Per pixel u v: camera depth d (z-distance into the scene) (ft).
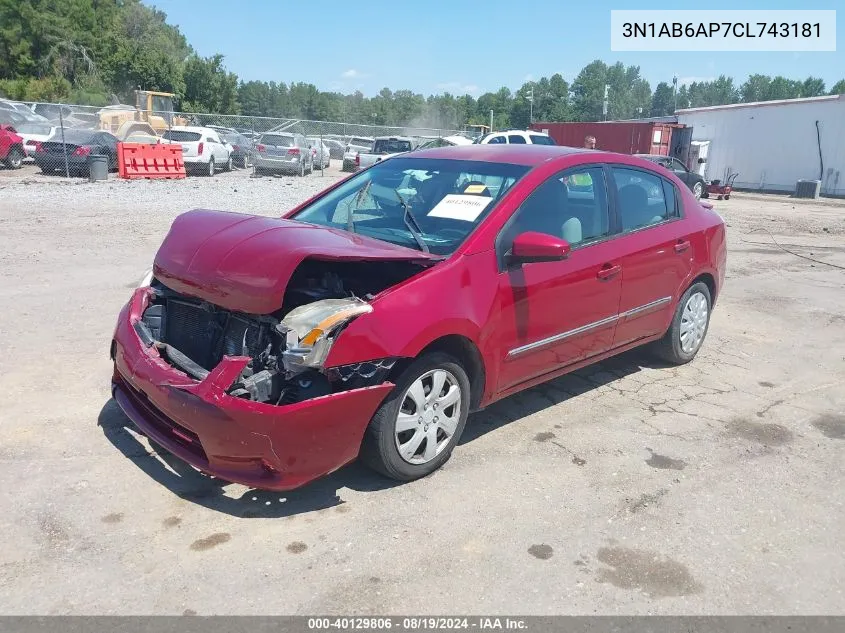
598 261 15.72
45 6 200.34
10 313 22.03
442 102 415.03
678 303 19.04
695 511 12.63
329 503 12.31
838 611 10.22
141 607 9.59
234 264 12.00
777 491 13.46
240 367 11.17
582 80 428.56
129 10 274.36
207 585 10.09
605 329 16.46
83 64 204.64
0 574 10.09
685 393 18.20
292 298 12.41
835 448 15.38
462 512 12.21
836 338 23.76
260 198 57.06
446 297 12.67
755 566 11.16
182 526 11.43
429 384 12.82
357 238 13.15
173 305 13.76
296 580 10.28
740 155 110.63
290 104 400.47
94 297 24.32
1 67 194.08
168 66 203.62
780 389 18.79
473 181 15.23
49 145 69.10
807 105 101.71
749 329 24.52
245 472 11.33
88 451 13.58
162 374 11.94
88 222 41.09
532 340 14.49
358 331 11.48
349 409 11.53
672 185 18.86
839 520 12.57
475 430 15.48
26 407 15.31
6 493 12.06
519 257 13.64
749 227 55.01
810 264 37.91
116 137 80.18
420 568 10.68
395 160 17.43
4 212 43.52
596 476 13.69
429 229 14.25
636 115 525.34
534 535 11.66
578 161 16.02
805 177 103.45
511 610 9.89
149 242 35.40
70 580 10.05
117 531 11.20
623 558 11.18
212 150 82.99
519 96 393.09
